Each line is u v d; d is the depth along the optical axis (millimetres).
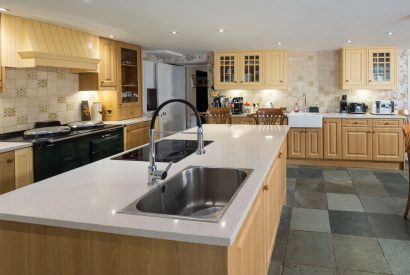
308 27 4367
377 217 3678
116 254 1302
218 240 1152
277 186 3008
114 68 5289
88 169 2109
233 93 6863
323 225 3490
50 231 1364
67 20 3900
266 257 2279
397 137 5738
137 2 3182
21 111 4109
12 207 1438
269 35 4918
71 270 1362
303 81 6598
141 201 1554
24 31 3777
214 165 2176
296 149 6164
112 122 5250
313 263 2762
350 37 5113
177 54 6984
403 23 4137
